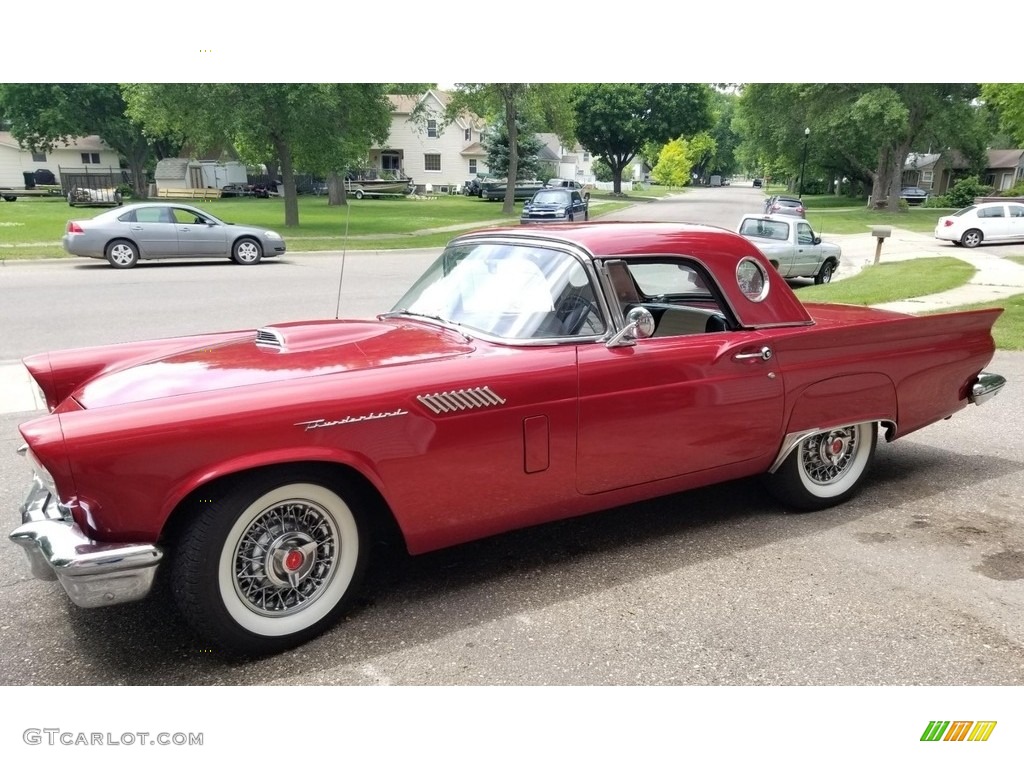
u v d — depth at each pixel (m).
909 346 4.11
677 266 3.59
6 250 18.05
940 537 3.77
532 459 3.07
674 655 2.77
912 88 42.00
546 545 3.67
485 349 3.12
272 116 24.64
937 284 13.93
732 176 156.62
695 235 3.68
